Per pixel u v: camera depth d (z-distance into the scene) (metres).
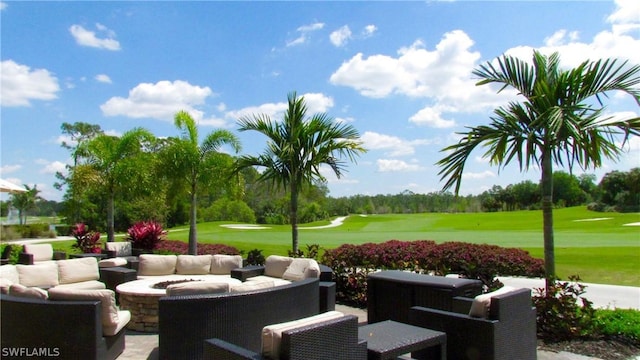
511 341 3.87
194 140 12.98
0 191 10.78
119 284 7.11
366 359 3.09
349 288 7.90
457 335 3.88
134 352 4.96
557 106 5.59
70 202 27.44
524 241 20.53
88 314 4.05
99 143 14.35
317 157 9.53
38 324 4.08
